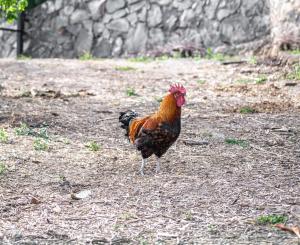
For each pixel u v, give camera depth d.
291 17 32.53
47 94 23.47
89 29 38.81
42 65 31.34
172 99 14.20
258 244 10.95
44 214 12.40
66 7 39.31
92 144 16.73
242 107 21.48
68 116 20.22
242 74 27.98
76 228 11.77
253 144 17.28
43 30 39.62
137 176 14.62
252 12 35.19
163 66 31.06
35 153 16.08
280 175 14.69
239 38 35.34
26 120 19.41
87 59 35.94
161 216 12.30
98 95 23.86
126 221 12.08
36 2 39.84
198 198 13.18
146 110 21.34
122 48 38.09
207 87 25.39
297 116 20.39
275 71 28.17
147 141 14.30
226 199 13.12
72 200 13.15
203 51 35.25
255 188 13.76
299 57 29.08
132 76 28.12
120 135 18.19
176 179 14.38
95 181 14.26
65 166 15.23
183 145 17.14
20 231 11.60
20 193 13.44
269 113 20.89
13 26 39.47
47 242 11.15
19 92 24.03
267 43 33.81
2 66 30.88
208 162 15.68
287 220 11.99
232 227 11.73
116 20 38.38
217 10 36.03
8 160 15.40
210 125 19.28
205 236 11.34
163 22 37.47
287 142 17.52
